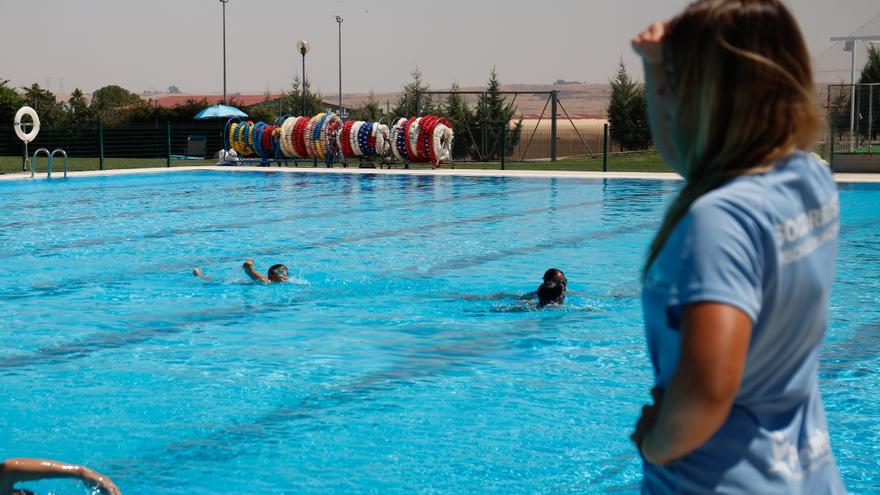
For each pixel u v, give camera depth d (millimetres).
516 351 6754
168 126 27562
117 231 13859
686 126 1530
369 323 7703
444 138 26703
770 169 1488
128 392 5809
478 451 4730
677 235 1461
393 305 8414
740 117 1462
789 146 1482
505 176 23891
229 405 5535
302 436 4977
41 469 3436
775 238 1434
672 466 1557
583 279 9719
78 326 7672
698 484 1526
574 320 7727
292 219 15266
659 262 1499
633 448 4758
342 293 9008
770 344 1484
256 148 28359
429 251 11758
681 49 1501
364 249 11953
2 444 4902
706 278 1395
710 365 1368
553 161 33500
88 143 37688
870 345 6812
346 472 4477
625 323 7613
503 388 5836
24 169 25547
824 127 1553
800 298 1475
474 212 16156
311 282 9594
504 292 8930
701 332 1380
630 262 10820
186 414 5375
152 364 6469
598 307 8227
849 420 5156
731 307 1380
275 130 27906
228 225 14531
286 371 6262
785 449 1540
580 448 4762
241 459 4656
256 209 16844
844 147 24156
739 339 1373
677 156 1587
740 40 1441
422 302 8539
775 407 1536
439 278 9836
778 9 1474
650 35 1579
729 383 1373
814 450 1597
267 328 7555
